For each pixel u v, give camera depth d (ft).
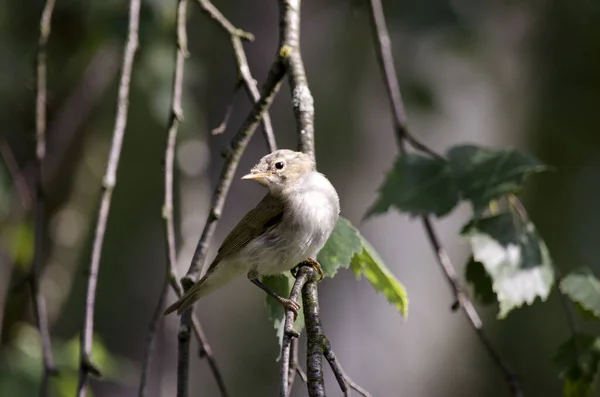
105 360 36.58
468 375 49.24
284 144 41.86
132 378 41.47
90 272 22.52
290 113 42.16
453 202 22.04
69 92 41.27
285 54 21.80
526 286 21.30
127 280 44.91
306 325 16.88
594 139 51.16
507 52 47.29
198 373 46.91
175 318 36.06
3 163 35.94
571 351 22.22
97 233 22.86
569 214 54.44
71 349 36.81
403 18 39.11
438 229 46.29
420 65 41.78
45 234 40.16
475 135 47.78
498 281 21.26
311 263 22.22
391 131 45.47
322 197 21.70
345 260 20.97
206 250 20.66
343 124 45.14
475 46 40.81
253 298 48.75
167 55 36.73
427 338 44.91
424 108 41.96
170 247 23.07
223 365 47.39
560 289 22.22
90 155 43.21
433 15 38.93
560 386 54.44
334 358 16.07
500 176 22.06
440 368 45.52
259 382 47.85
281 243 22.15
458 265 46.57
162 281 44.83
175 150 37.88
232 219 41.52
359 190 45.06
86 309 22.21
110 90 41.96
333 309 44.01
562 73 49.78
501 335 54.60
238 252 23.21
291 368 19.75
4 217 36.27
